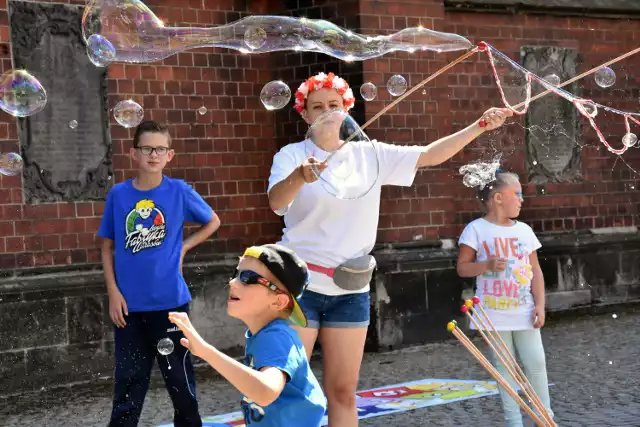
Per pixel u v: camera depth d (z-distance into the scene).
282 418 3.56
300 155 4.89
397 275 10.60
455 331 4.55
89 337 9.30
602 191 12.78
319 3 10.64
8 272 9.03
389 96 10.59
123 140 9.72
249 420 3.65
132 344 5.93
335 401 4.94
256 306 3.65
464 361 9.59
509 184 6.20
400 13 10.74
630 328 11.06
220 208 10.37
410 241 10.80
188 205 6.19
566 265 12.38
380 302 10.48
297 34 6.65
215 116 10.36
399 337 10.58
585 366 8.95
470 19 11.55
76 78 9.44
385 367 9.46
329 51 6.76
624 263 12.84
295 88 10.70
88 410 8.01
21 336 8.97
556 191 12.40
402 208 10.76
